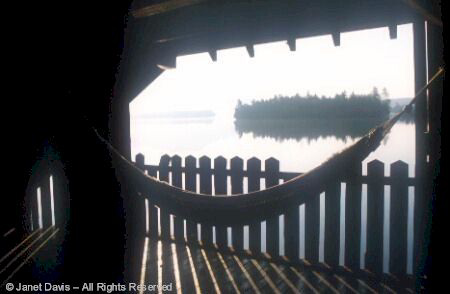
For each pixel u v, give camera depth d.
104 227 2.27
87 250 2.30
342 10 3.35
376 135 2.08
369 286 3.57
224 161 4.90
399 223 3.84
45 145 3.99
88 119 2.22
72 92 2.23
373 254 3.97
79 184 2.26
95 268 2.30
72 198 2.29
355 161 2.00
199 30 3.64
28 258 3.98
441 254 1.58
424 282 1.71
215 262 4.28
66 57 2.22
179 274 3.89
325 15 3.43
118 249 2.33
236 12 3.51
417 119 3.59
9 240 4.28
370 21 3.31
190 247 4.83
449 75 1.57
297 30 3.56
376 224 3.95
